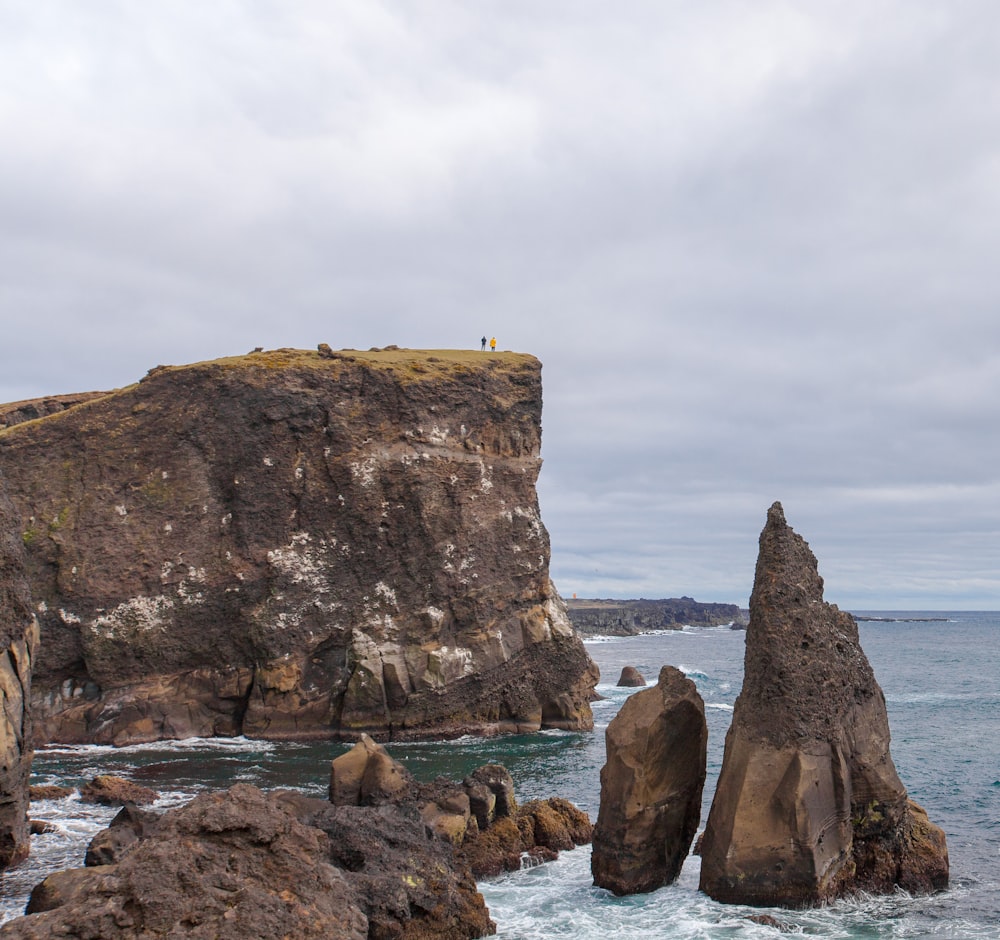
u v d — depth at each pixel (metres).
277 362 62.56
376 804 28.31
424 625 60.94
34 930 14.94
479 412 66.50
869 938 22.88
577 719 64.75
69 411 60.50
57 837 31.23
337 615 59.94
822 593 27.62
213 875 16.33
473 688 61.38
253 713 57.84
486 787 29.69
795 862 24.47
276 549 59.78
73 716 56.28
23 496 58.16
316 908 16.75
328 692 59.25
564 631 65.81
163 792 40.56
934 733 59.00
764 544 27.08
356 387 63.00
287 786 42.00
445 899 22.58
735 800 25.22
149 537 58.75
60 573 56.91
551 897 25.78
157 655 57.69
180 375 61.09
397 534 61.84
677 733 26.61
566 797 40.09
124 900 15.56
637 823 26.03
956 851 31.28
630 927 23.42
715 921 23.69
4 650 28.86
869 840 26.27
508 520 65.69
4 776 27.55
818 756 25.14
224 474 60.44
